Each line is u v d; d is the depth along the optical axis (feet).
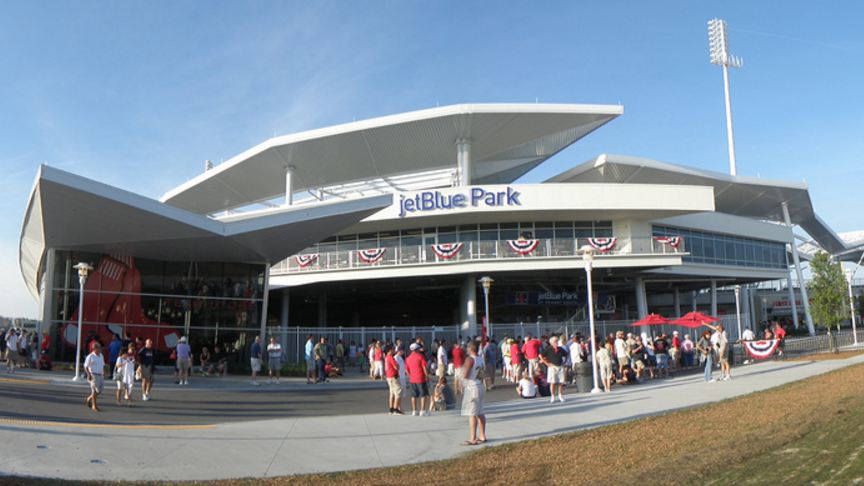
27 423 36.68
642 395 55.88
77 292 83.87
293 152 134.51
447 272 121.60
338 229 83.97
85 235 77.10
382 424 42.37
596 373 62.54
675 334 95.25
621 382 68.95
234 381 75.51
